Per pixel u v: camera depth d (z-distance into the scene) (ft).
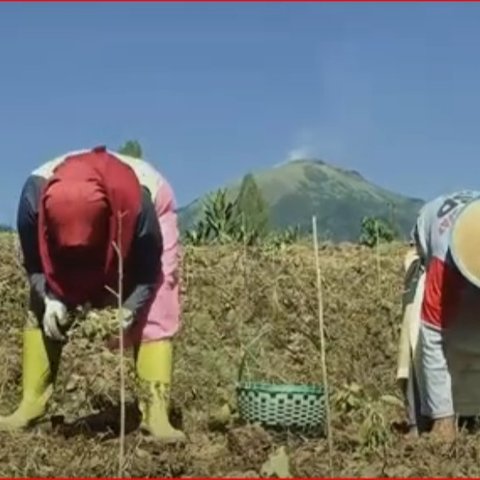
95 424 23.44
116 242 20.47
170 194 22.00
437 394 21.20
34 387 22.57
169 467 19.33
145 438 21.16
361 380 29.17
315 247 20.75
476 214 20.35
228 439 20.74
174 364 28.48
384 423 20.74
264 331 31.73
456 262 20.22
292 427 21.71
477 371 21.70
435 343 21.12
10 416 22.57
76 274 20.94
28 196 21.04
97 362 26.48
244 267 36.01
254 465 19.75
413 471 19.19
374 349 32.04
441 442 20.48
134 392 24.76
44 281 21.27
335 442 21.33
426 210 21.54
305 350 31.19
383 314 34.47
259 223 50.03
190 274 35.32
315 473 19.16
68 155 21.44
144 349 21.85
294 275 36.45
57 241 20.16
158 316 21.79
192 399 26.18
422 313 21.26
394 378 29.50
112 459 19.52
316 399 21.81
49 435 22.09
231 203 46.70
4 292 32.58
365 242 49.65
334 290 35.96
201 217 47.01
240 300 33.86
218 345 30.83
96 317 20.93
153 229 21.03
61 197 19.98
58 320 21.12
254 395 21.84
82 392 25.30
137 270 21.27
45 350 22.48
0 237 38.09
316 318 33.14
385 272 39.24
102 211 20.18
